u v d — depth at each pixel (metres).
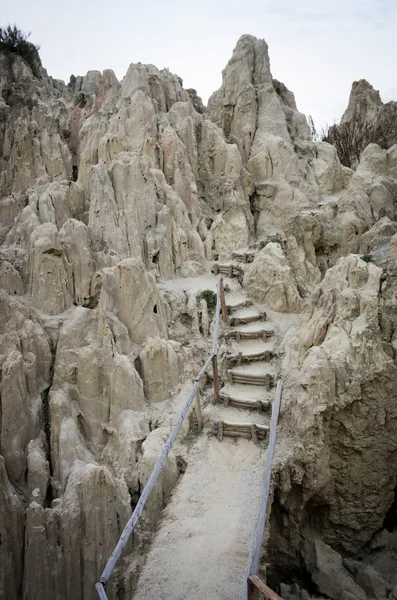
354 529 13.69
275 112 23.91
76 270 15.15
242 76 24.47
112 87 23.30
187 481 11.66
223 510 10.86
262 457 12.16
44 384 13.14
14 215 18.91
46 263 14.55
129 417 12.62
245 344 15.76
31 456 11.23
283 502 12.08
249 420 13.13
